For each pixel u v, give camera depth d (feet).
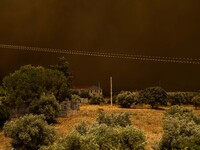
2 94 165.89
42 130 92.79
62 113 146.92
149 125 132.98
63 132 115.55
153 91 200.95
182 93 242.78
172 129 79.00
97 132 73.15
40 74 149.89
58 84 153.48
